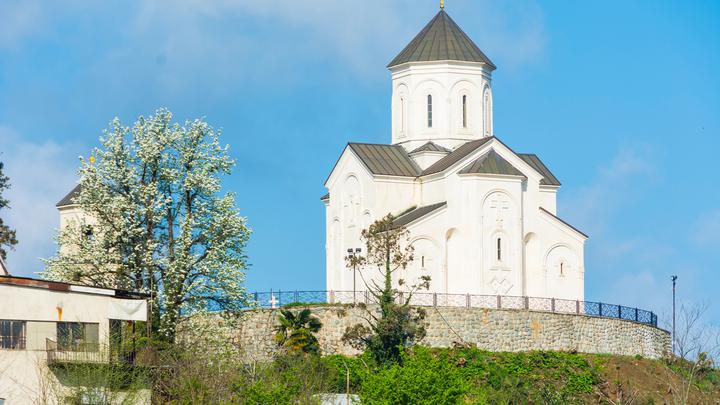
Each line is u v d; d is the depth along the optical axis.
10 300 74.88
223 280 93.62
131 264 93.44
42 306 75.50
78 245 95.44
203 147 97.56
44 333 75.44
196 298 93.44
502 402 91.75
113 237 93.75
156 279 93.50
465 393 88.56
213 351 88.81
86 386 72.69
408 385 80.25
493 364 106.25
